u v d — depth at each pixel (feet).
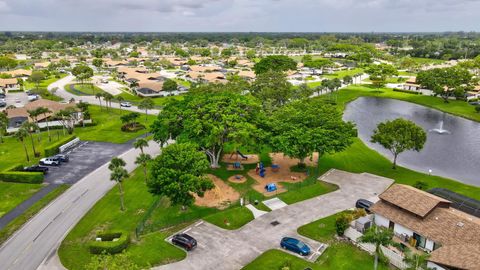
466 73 555.69
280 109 298.15
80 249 169.68
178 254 163.32
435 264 139.23
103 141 335.26
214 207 209.36
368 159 292.61
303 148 244.22
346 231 176.14
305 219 193.88
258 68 639.76
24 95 558.97
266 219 193.77
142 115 434.30
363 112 479.82
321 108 283.18
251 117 266.16
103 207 210.38
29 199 219.20
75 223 193.36
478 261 132.67
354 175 256.11
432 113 475.72
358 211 185.88
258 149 256.73
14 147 321.11
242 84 485.15
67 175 255.29
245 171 262.67
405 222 169.78
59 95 553.23
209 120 243.40
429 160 303.68
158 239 174.81
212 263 157.28
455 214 166.61
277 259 159.33
